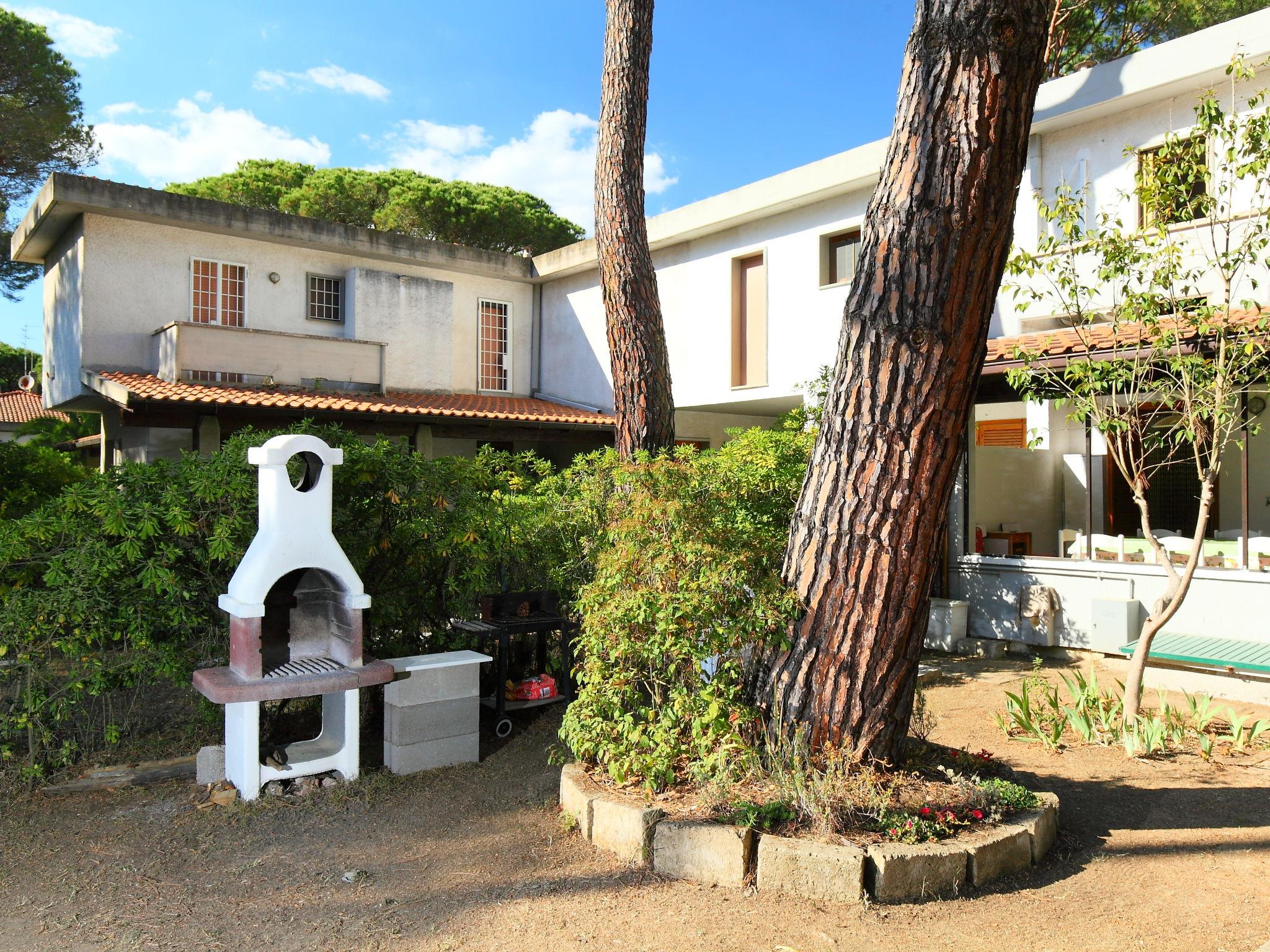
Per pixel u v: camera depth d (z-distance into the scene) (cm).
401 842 427
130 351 1433
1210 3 1455
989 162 386
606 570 480
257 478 536
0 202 1898
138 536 518
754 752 418
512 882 378
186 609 543
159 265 1463
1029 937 327
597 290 1770
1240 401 754
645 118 809
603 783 446
